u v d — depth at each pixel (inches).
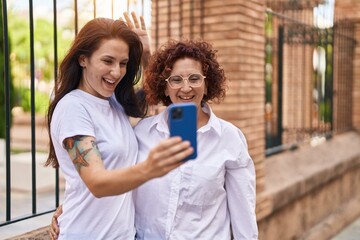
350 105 306.5
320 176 216.2
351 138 295.6
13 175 201.0
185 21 157.2
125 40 67.4
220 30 152.9
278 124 236.5
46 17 385.1
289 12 266.4
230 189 77.0
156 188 72.4
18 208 152.5
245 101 156.6
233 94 152.4
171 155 50.5
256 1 162.1
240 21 151.6
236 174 75.7
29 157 237.6
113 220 67.0
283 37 234.8
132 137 72.2
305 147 252.4
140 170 52.1
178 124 54.9
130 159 69.7
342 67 295.6
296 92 292.7
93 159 60.7
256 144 164.9
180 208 72.1
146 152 73.9
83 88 69.4
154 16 162.6
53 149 72.3
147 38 93.3
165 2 160.2
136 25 95.0
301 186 195.8
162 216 72.3
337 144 275.1
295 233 199.3
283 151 233.9
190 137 55.0
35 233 103.2
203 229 72.6
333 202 245.1
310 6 249.0
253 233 77.2
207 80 76.6
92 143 62.3
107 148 65.5
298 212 201.6
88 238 66.7
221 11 152.4
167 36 160.4
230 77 152.4
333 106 288.7
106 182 54.9
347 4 298.0
